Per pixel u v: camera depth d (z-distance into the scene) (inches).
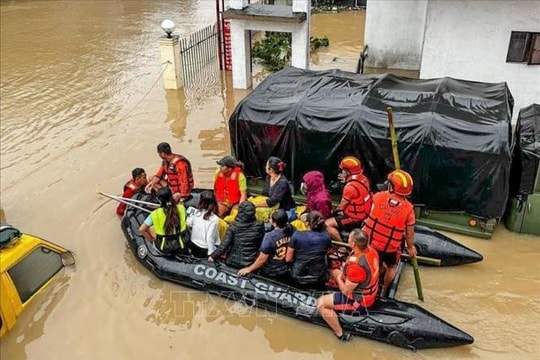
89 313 261.6
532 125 315.9
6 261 248.8
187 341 244.5
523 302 259.0
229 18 514.9
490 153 278.7
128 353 239.3
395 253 244.4
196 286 268.5
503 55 428.5
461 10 422.0
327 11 869.8
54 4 994.7
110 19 872.9
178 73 553.0
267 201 287.7
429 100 317.7
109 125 477.1
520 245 297.9
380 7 574.6
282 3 745.6
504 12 412.5
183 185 311.0
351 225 272.2
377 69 605.9
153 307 264.4
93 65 646.5
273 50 634.8
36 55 692.7
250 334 246.7
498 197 285.7
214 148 423.8
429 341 228.8
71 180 384.2
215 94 545.3
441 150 287.7
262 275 261.6
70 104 529.3
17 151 432.5
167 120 483.8
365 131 300.8
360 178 269.1
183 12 908.0
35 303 267.6
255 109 327.6
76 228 327.0
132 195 327.0
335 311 237.8
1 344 245.1
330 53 661.9
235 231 260.5
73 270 290.5
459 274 278.2
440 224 309.6
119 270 290.4
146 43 730.2
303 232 246.1
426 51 444.8
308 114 313.9
